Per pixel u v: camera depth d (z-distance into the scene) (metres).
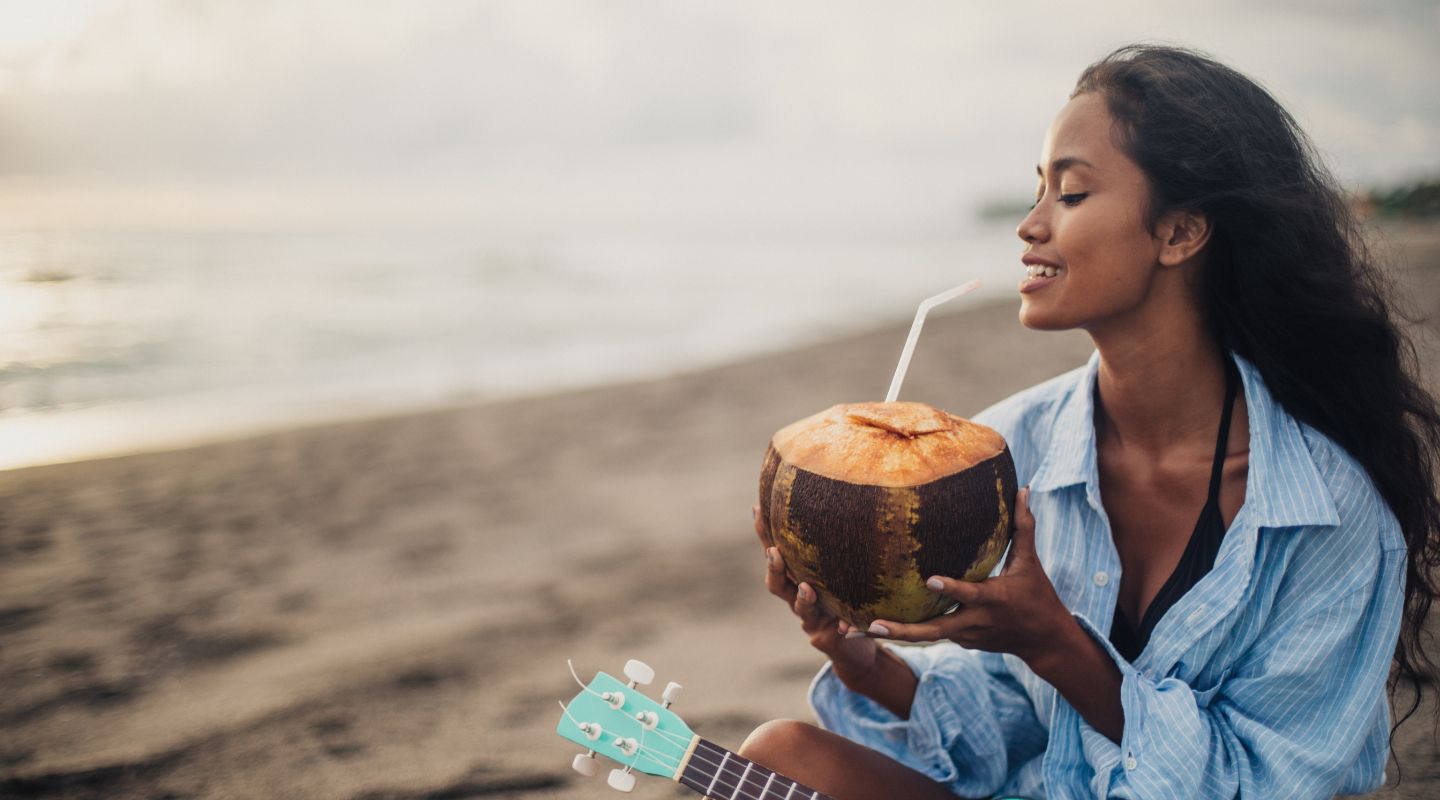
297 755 3.32
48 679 4.07
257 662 4.19
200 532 6.17
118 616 4.80
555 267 20.95
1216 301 1.82
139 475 7.55
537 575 5.18
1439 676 3.10
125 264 18.83
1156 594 1.90
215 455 8.12
